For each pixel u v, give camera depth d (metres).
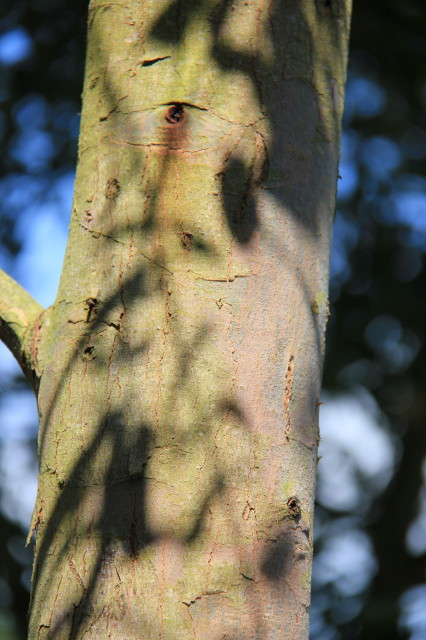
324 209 1.57
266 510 1.48
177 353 1.50
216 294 1.51
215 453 1.48
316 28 1.60
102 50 1.59
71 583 1.47
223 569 1.46
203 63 1.56
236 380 1.50
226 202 1.53
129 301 1.51
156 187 1.53
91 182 1.56
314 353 1.54
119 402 1.49
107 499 1.47
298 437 1.51
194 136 1.54
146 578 1.46
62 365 1.52
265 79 1.57
